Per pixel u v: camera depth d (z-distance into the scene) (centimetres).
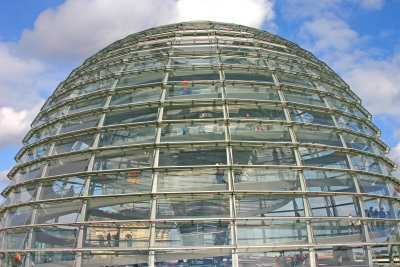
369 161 2314
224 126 2088
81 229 1770
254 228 1744
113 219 1786
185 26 3219
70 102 2527
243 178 1883
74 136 2248
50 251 1764
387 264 1908
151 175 1886
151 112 2206
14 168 2533
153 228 1720
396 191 2327
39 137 2548
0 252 1933
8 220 2130
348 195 1984
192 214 1761
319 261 1736
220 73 2445
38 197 2036
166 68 2472
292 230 1772
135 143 2055
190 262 1662
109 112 2286
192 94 2286
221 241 1695
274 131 2120
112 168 1970
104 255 1698
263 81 2436
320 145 2105
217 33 3020
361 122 2619
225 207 1783
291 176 1936
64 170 2072
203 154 1966
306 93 2483
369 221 1962
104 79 2575
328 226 1844
